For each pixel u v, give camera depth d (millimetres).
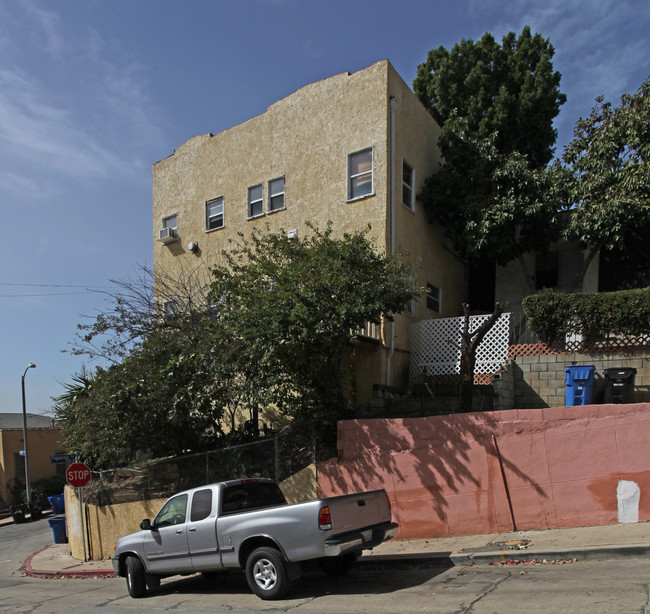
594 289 16500
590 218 13656
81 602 9328
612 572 6699
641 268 16297
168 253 19672
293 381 10828
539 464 9273
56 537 20359
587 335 11547
